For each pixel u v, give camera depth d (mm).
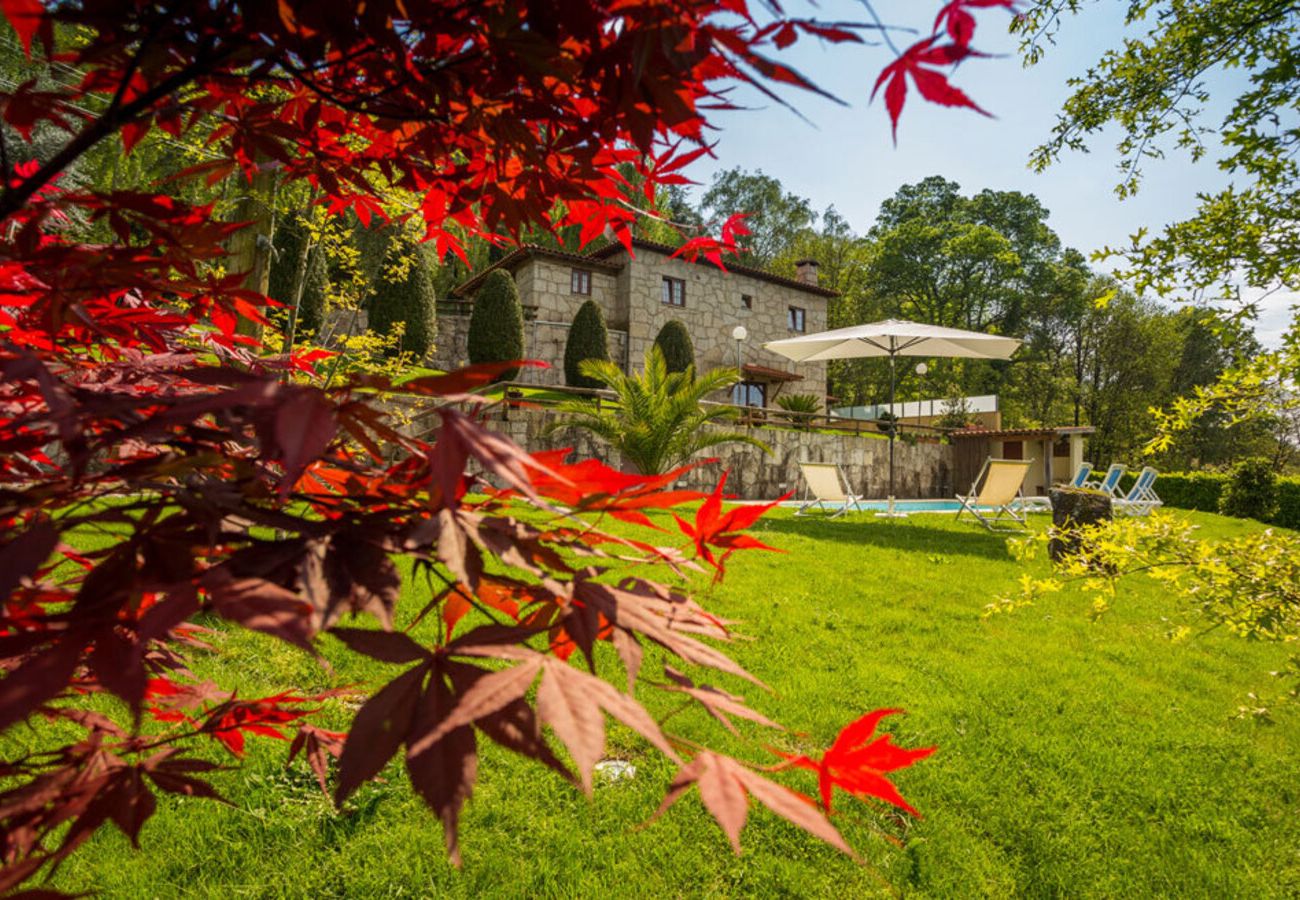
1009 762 2561
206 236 681
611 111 665
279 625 382
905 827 2143
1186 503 16562
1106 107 3674
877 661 3547
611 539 667
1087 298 31516
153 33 562
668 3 493
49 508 531
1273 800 2430
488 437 467
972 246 33719
